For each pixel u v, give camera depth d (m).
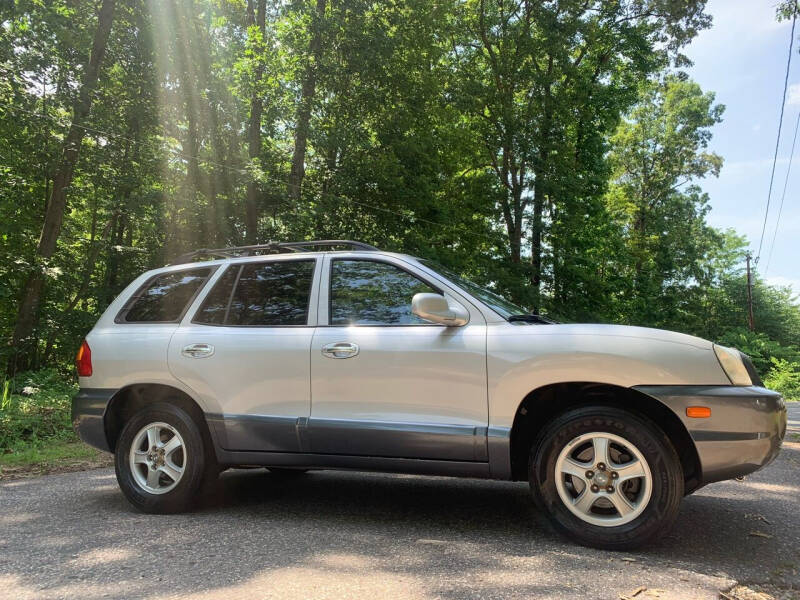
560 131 25.92
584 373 3.47
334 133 19.83
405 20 21.36
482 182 26.70
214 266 4.74
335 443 3.94
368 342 3.96
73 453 7.25
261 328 4.32
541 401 3.75
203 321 4.52
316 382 4.03
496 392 3.64
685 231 41.41
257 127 20.23
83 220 23.20
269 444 4.12
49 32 16.34
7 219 17.81
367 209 21.81
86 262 20.27
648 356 3.41
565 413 3.53
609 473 3.40
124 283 20.22
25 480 5.80
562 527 3.48
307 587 2.83
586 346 3.51
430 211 23.11
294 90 20.45
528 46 25.77
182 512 4.31
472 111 25.64
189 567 3.12
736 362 3.44
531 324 3.89
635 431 3.33
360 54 19.34
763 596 2.74
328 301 4.24
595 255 30.48
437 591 2.77
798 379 34.88
